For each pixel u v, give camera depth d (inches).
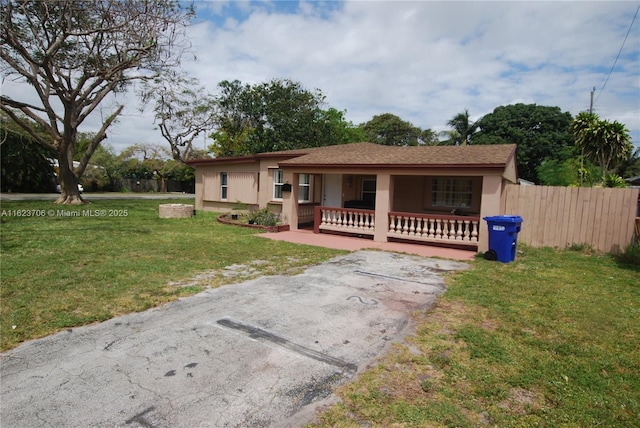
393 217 432.8
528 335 168.4
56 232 443.5
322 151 595.5
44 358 139.4
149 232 461.4
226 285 238.8
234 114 1229.7
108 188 1647.4
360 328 173.0
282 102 1154.0
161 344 152.2
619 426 107.0
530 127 1262.3
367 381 127.3
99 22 693.3
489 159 373.1
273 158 610.2
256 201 657.0
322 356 144.6
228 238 426.6
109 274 255.4
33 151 1255.5
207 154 1621.6
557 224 394.3
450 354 148.4
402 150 501.0
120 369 131.9
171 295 214.7
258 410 109.9
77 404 111.2
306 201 579.5
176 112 1177.4
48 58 658.2
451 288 240.2
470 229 438.3
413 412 110.7
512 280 264.2
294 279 257.3
